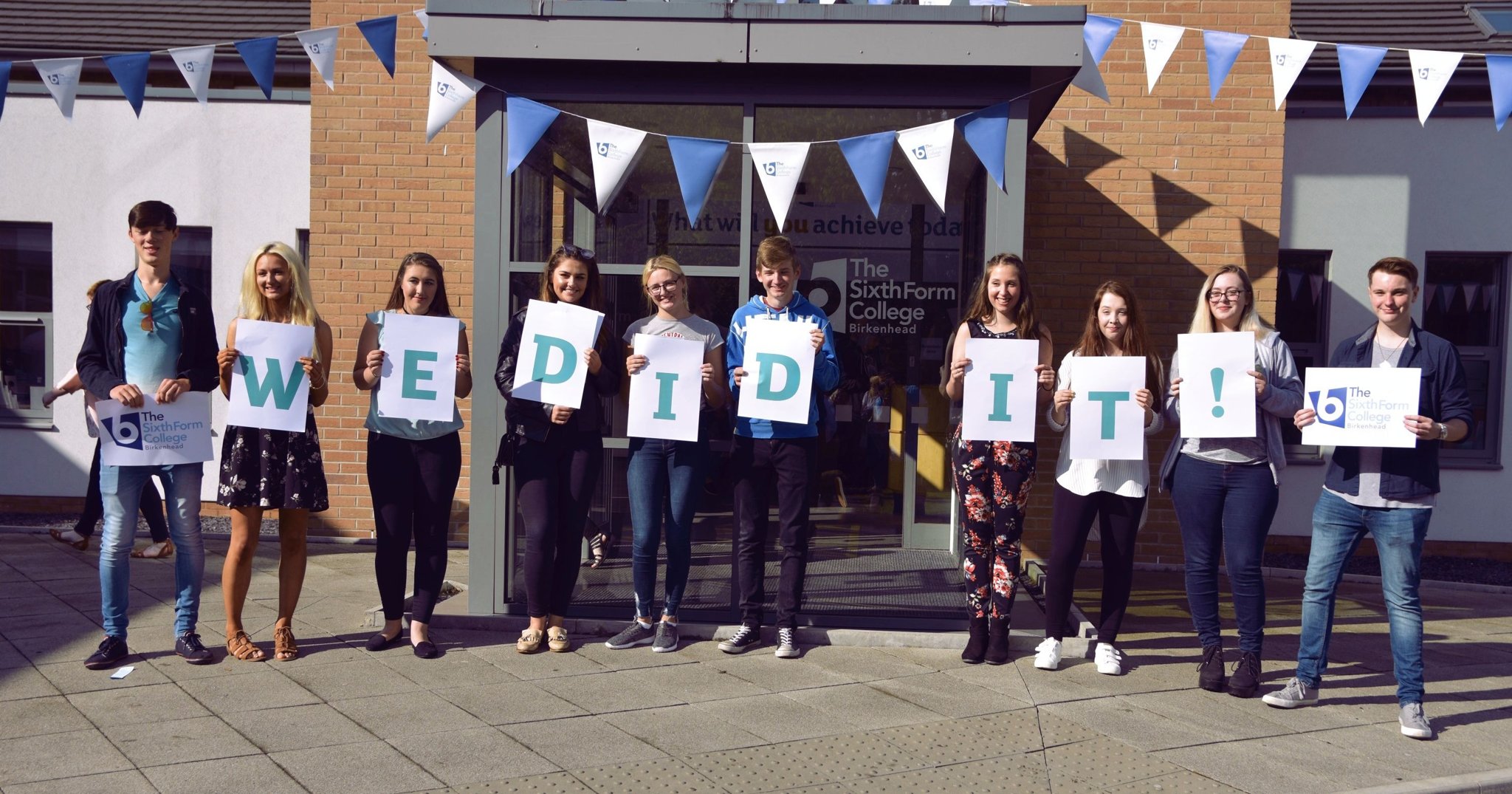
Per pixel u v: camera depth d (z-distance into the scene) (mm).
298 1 10227
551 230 5602
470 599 5586
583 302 5055
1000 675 4965
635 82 5500
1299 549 8992
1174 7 7918
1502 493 9062
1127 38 7973
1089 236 8016
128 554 4770
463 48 5316
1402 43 9195
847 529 6332
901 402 6180
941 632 5469
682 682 4742
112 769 3627
